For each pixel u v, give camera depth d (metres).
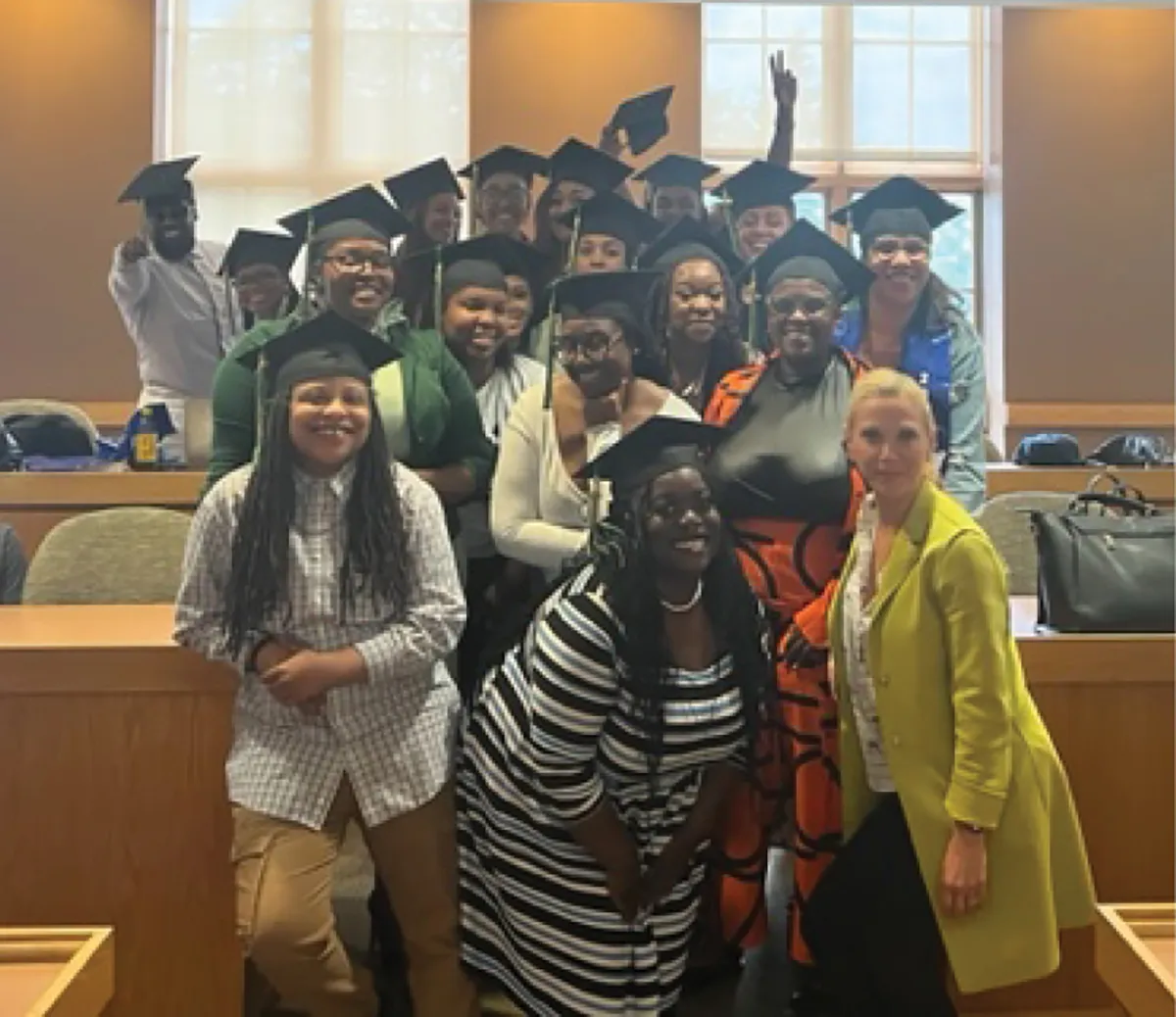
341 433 1.94
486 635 2.49
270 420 1.96
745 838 2.26
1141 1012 1.40
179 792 2.08
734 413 2.27
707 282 2.50
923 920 2.00
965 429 2.69
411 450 2.46
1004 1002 2.22
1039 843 1.88
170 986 2.08
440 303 2.70
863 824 2.03
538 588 2.49
